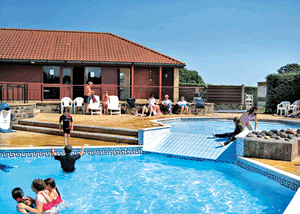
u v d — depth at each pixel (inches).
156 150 355.9
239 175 277.4
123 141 379.9
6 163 310.8
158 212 199.3
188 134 404.5
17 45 741.3
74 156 284.4
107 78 742.5
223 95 915.4
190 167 304.0
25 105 521.0
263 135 307.4
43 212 190.4
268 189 241.8
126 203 214.4
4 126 458.6
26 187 241.3
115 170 293.3
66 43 794.2
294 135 306.5
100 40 850.8
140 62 720.3
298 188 197.3
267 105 752.3
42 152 333.4
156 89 776.9
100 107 619.8
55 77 723.4
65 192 234.5
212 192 235.8
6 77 698.8
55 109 642.8
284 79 717.3
